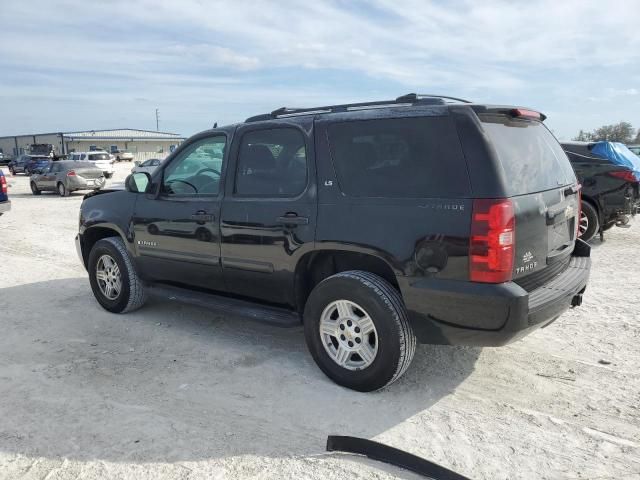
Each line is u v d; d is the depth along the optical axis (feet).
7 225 41.16
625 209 28.27
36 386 13.03
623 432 10.69
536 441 10.40
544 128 13.73
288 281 13.30
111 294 18.60
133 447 10.34
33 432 10.91
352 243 11.86
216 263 14.75
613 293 20.08
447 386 12.68
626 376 13.15
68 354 15.06
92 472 9.59
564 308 11.78
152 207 16.42
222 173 14.61
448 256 10.67
